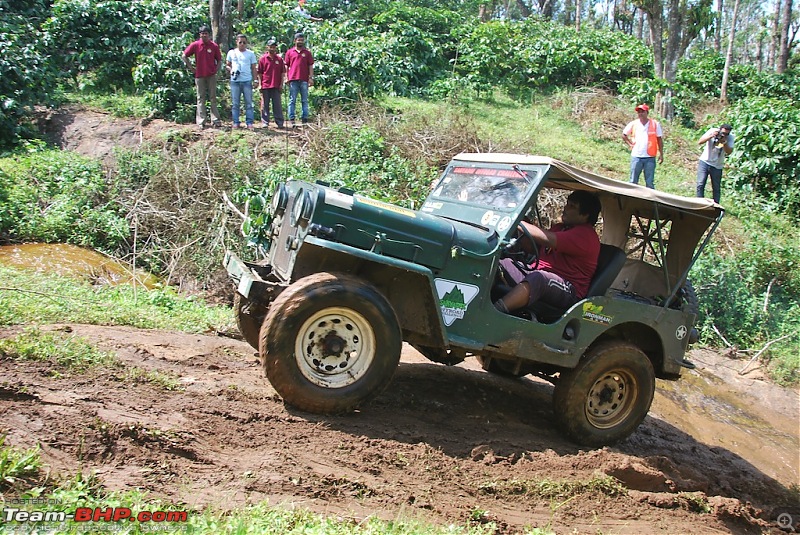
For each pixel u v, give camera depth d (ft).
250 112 45.24
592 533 15.28
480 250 17.62
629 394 20.42
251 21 58.34
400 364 23.86
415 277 16.99
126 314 23.31
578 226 19.60
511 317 18.12
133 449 13.57
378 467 15.30
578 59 66.69
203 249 33.81
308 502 13.33
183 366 19.15
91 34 51.88
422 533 12.46
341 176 37.81
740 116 52.11
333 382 16.40
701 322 36.06
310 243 15.96
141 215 35.42
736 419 28.55
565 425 19.70
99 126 43.88
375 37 62.13
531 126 54.24
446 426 18.85
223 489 13.04
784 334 35.27
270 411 16.51
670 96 60.80
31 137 43.42
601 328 19.52
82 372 16.58
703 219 20.80
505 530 14.30
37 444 12.83
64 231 33.86
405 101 55.62
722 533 16.85
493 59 62.49
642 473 17.65
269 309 16.01
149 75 47.16
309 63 46.85
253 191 34.81
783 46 95.14
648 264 22.30
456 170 21.79
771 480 23.11
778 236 43.75
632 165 41.14
